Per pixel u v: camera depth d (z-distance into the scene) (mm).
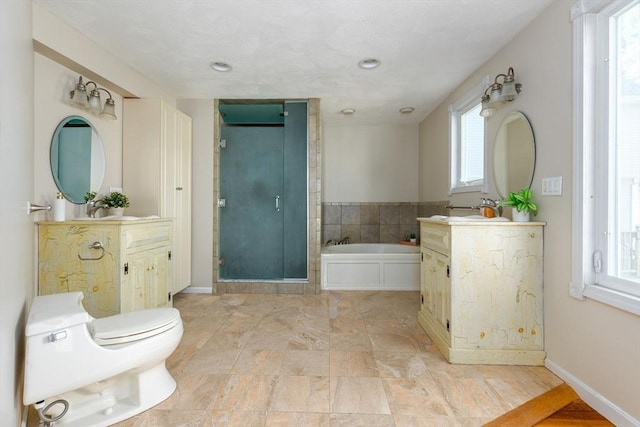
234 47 2475
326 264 3828
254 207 3830
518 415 1515
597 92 1643
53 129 2221
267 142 3826
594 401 1590
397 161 4938
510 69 2262
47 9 1987
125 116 2957
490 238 2014
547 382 1801
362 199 4957
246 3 1927
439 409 1560
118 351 1419
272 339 2383
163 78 3078
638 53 1473
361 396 1665
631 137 1504
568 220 1775
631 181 1503
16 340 1269
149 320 1606
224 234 3820
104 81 2576
